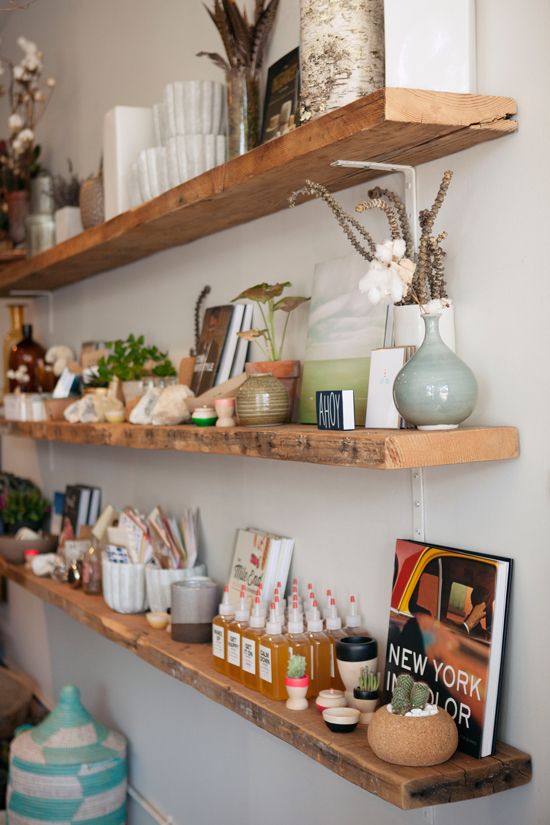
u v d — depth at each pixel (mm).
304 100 1591
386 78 1439
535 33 1379
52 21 3592
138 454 2963
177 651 2146
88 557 2803
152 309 2811
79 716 2883
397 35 1444
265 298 1972
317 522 1994
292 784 2100
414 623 1589
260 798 2240
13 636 4438
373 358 1601
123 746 2857
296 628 1816
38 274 3178
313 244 1971
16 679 3875
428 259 1509
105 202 2594
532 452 1418
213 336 2281
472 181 1511
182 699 2650
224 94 2188
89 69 3236
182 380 2416
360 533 1847
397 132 1390
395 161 1595
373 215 1754
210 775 2496
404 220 1570
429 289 1540
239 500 2328
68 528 3230
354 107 1378
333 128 1435
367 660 1700
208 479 2490
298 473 2061
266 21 1996
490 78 1463
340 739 1527
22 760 2729
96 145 3201
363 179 1752
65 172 3537
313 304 1920
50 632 3859
